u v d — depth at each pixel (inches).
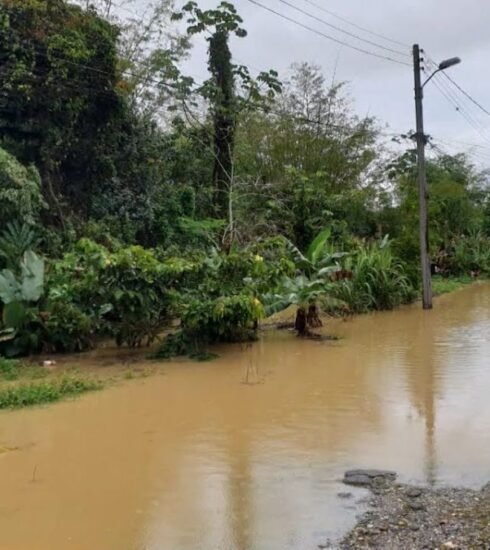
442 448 256.8
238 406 329.1
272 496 211.3
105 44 730.8
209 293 482.0
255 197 920.3
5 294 463.5
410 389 358.3
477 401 329.1
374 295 746.2
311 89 1098.7
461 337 544.4
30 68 674.2
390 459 245.3
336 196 970.1
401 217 1027.9
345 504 204.1
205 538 182.2
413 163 1117.1
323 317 674.2
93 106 732.7
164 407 329.4
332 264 583.2
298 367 426.9
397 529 185.0
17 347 472.1
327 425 292.4
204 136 896.9
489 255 1275.8
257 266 487.8
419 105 779.4
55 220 692.1
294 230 916.6
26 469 241.0
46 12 690.8
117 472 236.5
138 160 805.9
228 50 869.2
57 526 192.1
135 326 482.9
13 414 317.4
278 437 275.4
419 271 860.0
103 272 462.0
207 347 492.1
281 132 1050.7
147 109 857.5
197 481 225.9
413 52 777.6
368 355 467.8
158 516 197.8
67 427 295.3
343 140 1084.5
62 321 476.7
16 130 684.7
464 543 173.6
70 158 730.2
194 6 842.8
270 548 175.5
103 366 437.4
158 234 800.9
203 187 909.8
